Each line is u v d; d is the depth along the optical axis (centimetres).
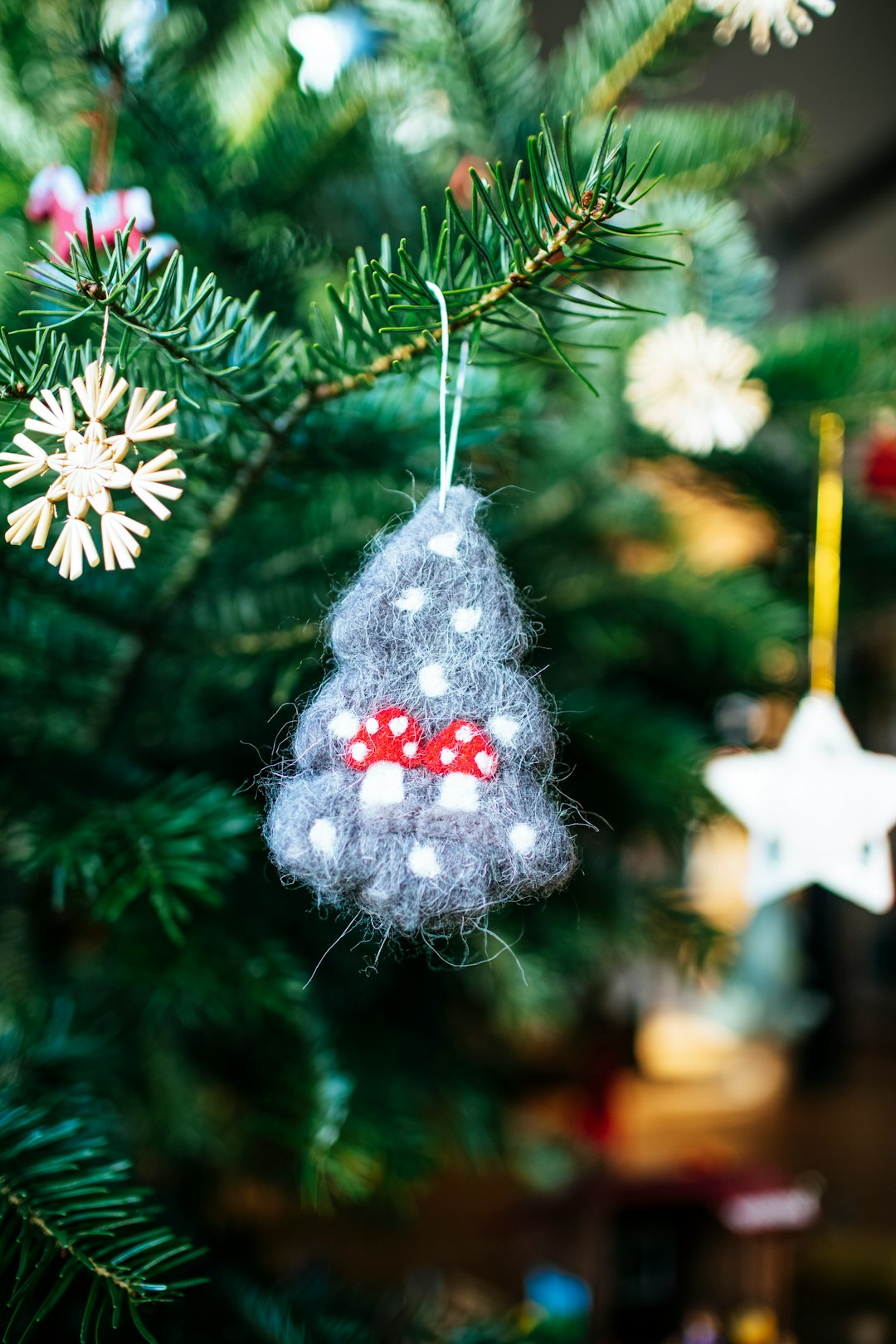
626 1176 71
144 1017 49
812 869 47
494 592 33
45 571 39
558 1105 87
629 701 51
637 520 62
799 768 46
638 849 55
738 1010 147
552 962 51
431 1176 48
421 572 33
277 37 47
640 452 54
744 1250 68
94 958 49
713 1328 66
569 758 48
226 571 44
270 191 45
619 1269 68
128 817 39
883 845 46
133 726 47
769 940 153
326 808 32
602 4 46
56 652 43
